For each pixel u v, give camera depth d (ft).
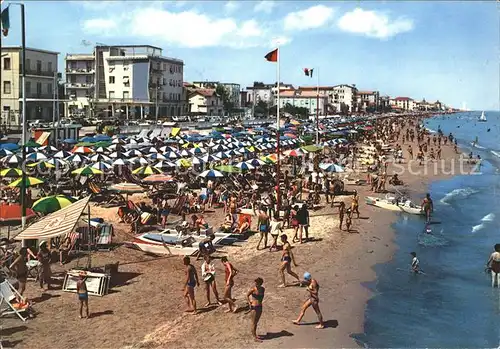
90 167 87.51
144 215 75.97
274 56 82.89
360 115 618.85
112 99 311.68
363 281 58.08
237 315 45.19
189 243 65.10
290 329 43.09
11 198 83.87
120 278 54.49
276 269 59.82
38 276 51.98
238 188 105.70
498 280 58.75
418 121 625.41
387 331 44.55
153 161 114.52
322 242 73.72
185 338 40.29
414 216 96.37
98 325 42.32
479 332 45.09
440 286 57.98
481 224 91.04
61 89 288.51
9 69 220.64
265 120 369.50
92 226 65.51
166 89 342.64
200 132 215.92
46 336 39.96
